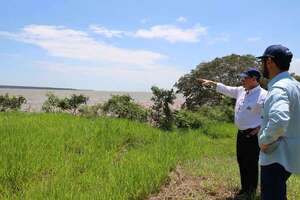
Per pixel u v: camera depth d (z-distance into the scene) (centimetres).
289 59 463
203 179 817
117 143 1111
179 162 949
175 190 734
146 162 846
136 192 668
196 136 1468
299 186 783
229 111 2319
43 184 674
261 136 457
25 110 2083
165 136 1277
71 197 602
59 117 1527
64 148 969
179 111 1852
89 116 1728
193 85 3005
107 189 647
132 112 1795
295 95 453
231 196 723
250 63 3184
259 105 703
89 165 825
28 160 790
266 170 464
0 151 842
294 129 457
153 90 1789
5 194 620
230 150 1307
